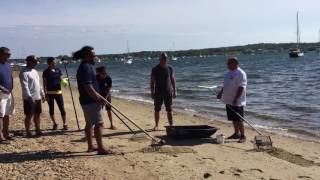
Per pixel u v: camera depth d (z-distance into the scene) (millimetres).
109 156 9656
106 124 14562
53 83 12836
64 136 12016
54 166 8914
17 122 14305
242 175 8539
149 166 8930
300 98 25594
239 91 11484
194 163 9281
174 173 8508
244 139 11695
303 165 9672
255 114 19219
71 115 16562
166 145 10836
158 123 14711
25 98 11633
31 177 8227
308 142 12992
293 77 45188
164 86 12883
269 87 34219
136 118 17016
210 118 18250
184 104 23781
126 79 55562
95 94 9328
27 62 11609
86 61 9281
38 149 10359
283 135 14305
